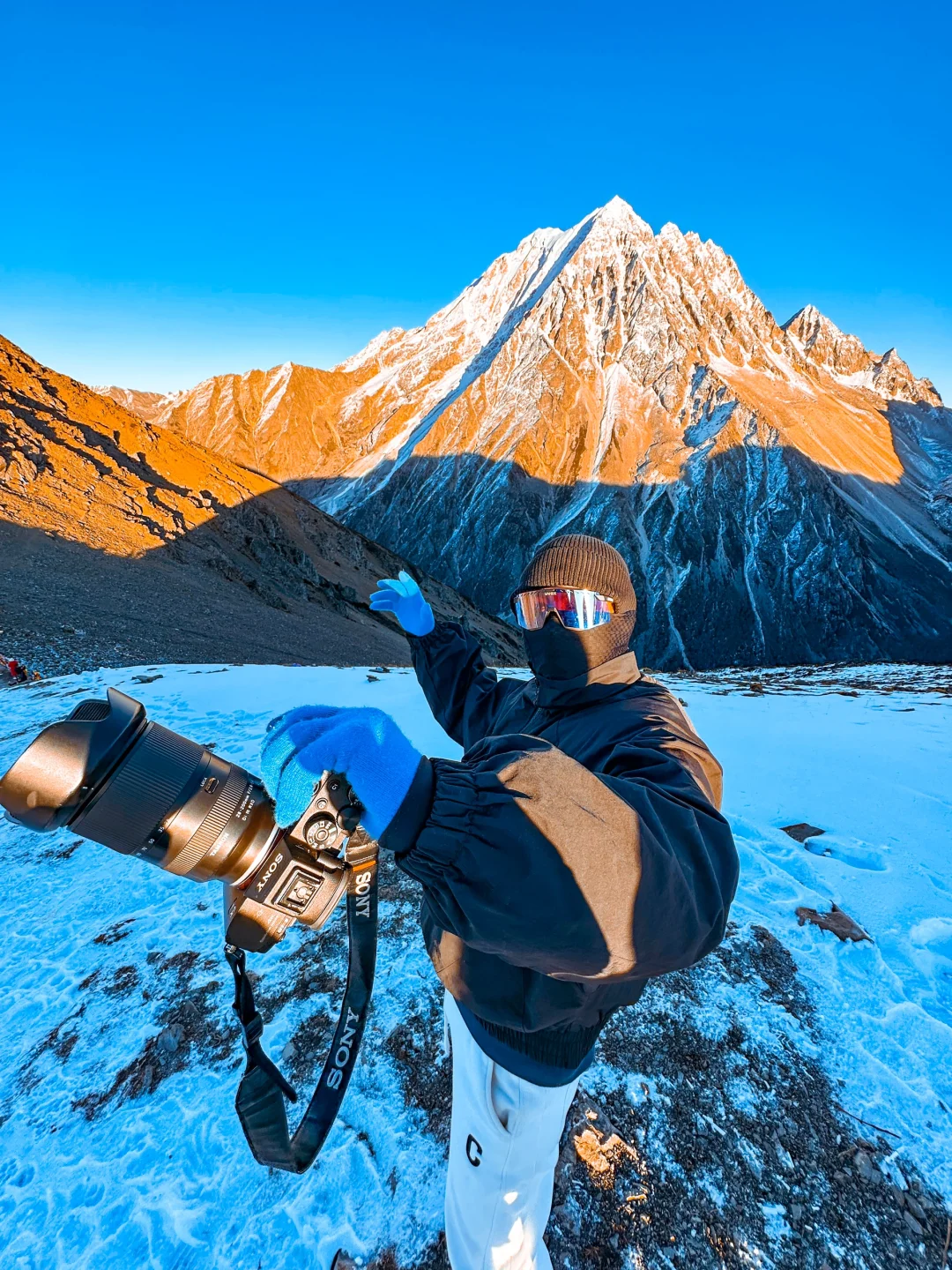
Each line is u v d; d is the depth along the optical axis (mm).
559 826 662
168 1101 2521
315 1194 2105
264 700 9641
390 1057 2639
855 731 7891
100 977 3385
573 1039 1210
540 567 1227
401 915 3721
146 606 33438
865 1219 2049
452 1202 1397
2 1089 2699
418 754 728
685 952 740
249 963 3322
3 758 8133
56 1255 1991
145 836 866
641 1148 2238
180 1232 2023
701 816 833
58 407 51000
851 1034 2852
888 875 4328
